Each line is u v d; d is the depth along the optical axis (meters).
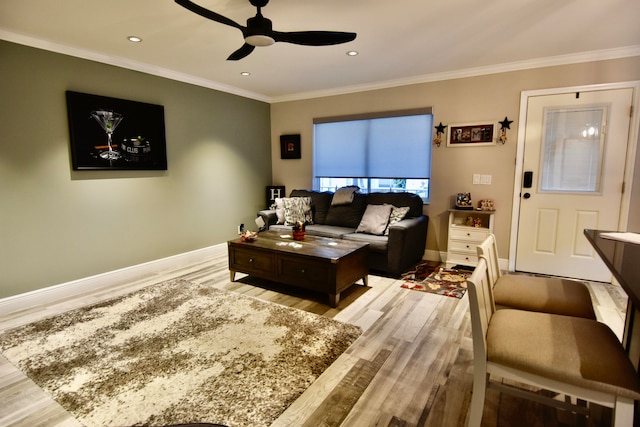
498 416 1.73
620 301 3.15
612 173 3.53
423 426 1.68
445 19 2.69
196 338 2.52
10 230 3.01
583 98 3.57
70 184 3.37
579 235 3.73
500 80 3.93
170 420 1.73
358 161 5.07
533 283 1.97
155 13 2.57
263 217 4.82
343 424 1.70
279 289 3.52
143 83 3.91
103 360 2.25
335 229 4.42
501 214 4.10
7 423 1.73
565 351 1.29
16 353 2.34
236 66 3.96
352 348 2.39
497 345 1.38
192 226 4.61
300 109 5.49
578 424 1.67
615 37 3.07
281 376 2.08
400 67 4.00
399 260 3.70
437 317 2.86
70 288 3.41
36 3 2.39
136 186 3.92
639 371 1.35
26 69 3.02
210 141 4.77
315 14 2.61
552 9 2.51
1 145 2.92
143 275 4.02
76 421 1.74
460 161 4.28
